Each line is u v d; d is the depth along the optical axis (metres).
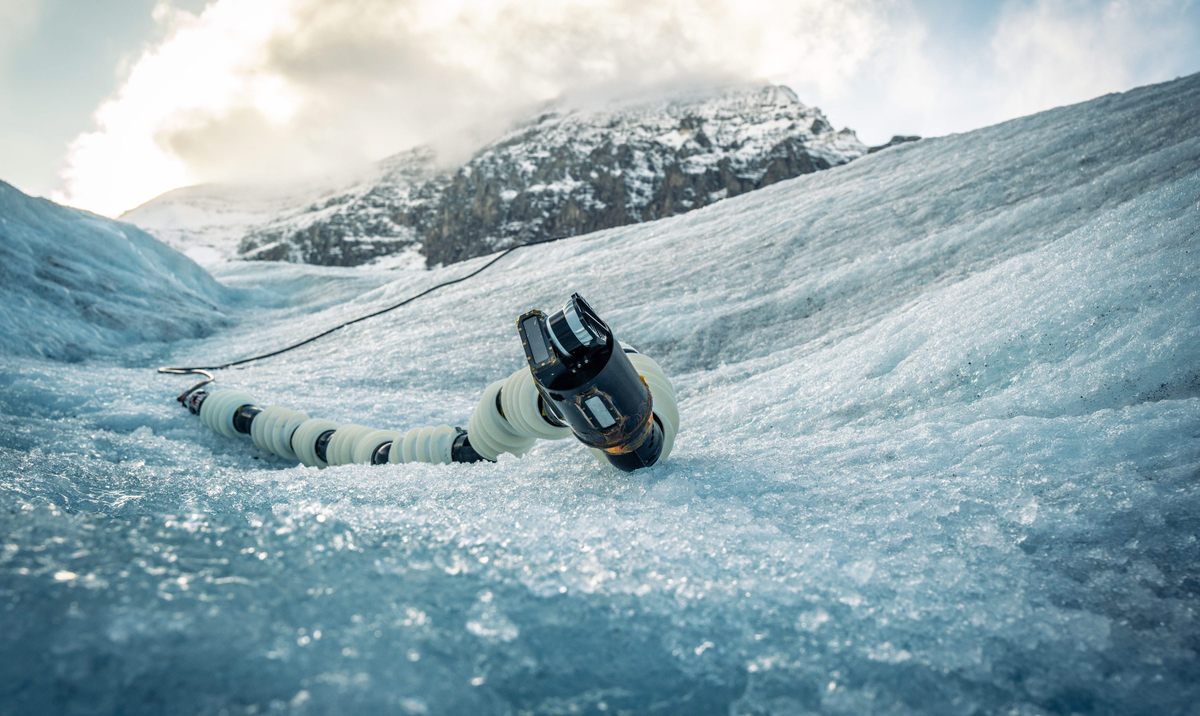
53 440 4.25
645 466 2.53
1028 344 3.62
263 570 1.00
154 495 2.12
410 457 3.76
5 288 12.98
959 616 1.14
